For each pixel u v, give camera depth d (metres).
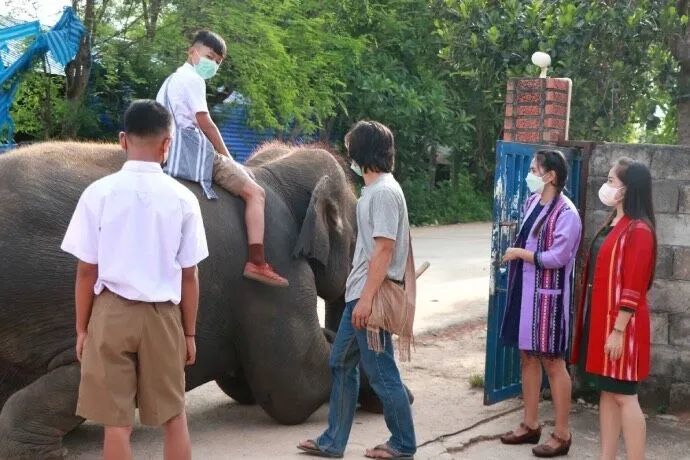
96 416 3.83
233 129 20.23
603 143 6.41
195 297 4.06
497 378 6.17
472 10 8.30
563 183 5.32
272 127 19.27
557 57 8.08
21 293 4.58
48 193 4.75
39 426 4.57
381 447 5.07
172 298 3.91
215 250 5.26
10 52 14.72
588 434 5.79
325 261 5.89
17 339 4.66
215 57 5.50
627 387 4.73
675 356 6.21
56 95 16.98
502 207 5.96
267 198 5.77
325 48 20.95
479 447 5.48
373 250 4.84
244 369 5.63
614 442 4.84
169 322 3.91
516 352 6.35
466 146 25.16
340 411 5.12
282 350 5.57
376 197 4.78
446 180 27.16
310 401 5.75
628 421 4.75
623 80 8.29
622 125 8.41
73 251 3.87
